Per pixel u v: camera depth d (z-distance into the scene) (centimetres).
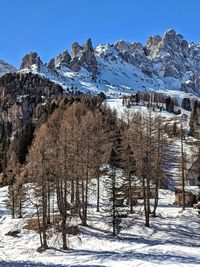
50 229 5250
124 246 4519
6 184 9619
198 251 3984
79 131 6009
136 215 5941
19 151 11338
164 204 7019
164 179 6297
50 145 5244
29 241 5044
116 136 8688
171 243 4694
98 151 6219
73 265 3256
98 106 16625
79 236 5031
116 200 5191
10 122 18900
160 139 5897
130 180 6031
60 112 12181
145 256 3662
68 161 4825
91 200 7125
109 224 5234
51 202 6981
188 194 6894
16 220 6022
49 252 4434
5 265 3325
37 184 4991
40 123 12488
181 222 5578
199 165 6047
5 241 5094
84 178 5978
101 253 4097
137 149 5622
